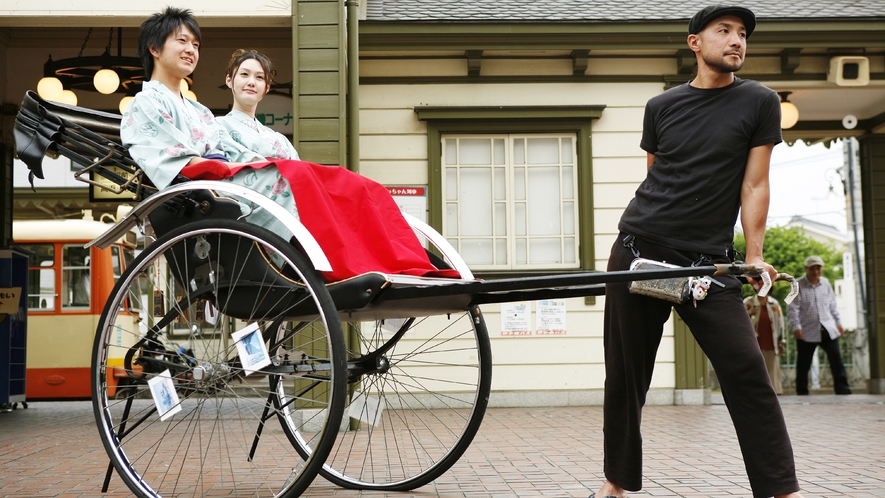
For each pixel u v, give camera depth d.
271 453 5.29
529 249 9.45
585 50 9.23
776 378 12.20
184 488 4.08
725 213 3.24
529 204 9.48
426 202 9.35
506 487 4.20
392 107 9.40
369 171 9.35
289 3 7.02
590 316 9.28
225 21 7.07
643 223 3.31
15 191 18.61
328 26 7.01
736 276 3.06
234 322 3.91
